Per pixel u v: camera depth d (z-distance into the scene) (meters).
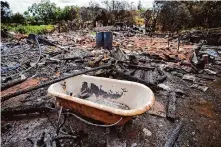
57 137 2.43
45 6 26.69
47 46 10.84
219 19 18.28
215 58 8.96
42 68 6.60
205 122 3.71
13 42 12.16
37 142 2.28
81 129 3.30
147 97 3.21
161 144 3.03
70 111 3.54
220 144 3.11
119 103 3.89
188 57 8.51
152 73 5.89
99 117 3.17
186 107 4.27
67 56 8.34
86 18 25.05
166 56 8.62
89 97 4.14
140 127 3.44
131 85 3.74
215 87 5.48
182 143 3.07
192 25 19.31
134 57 6.95
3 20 21.89
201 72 6.73
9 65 6.93
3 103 4.13
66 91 4.06
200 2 19.53
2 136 3.11
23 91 3.42
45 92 4.70
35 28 18.81
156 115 3.83
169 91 4.97
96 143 3.00
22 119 3.56
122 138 3.12
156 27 19.34
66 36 15.52
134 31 19.59
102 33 10.08
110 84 3.99
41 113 3.70
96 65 6.74
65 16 27.00
